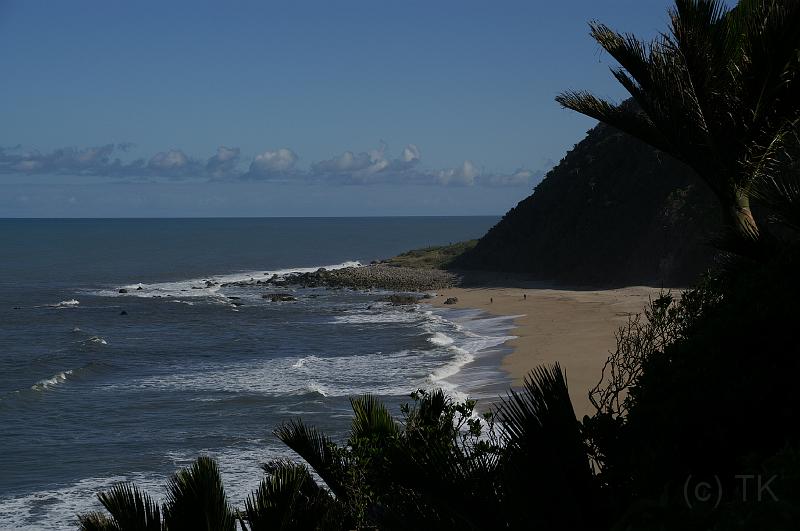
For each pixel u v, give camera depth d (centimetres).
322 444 1060
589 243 7744
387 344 4425
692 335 631
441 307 6212
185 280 9819
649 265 6800
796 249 645
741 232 951
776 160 1035
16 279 10119
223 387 3419
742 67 1025
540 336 4166
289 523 818
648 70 1066
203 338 5050
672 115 1066
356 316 5900
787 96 1013
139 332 5422
